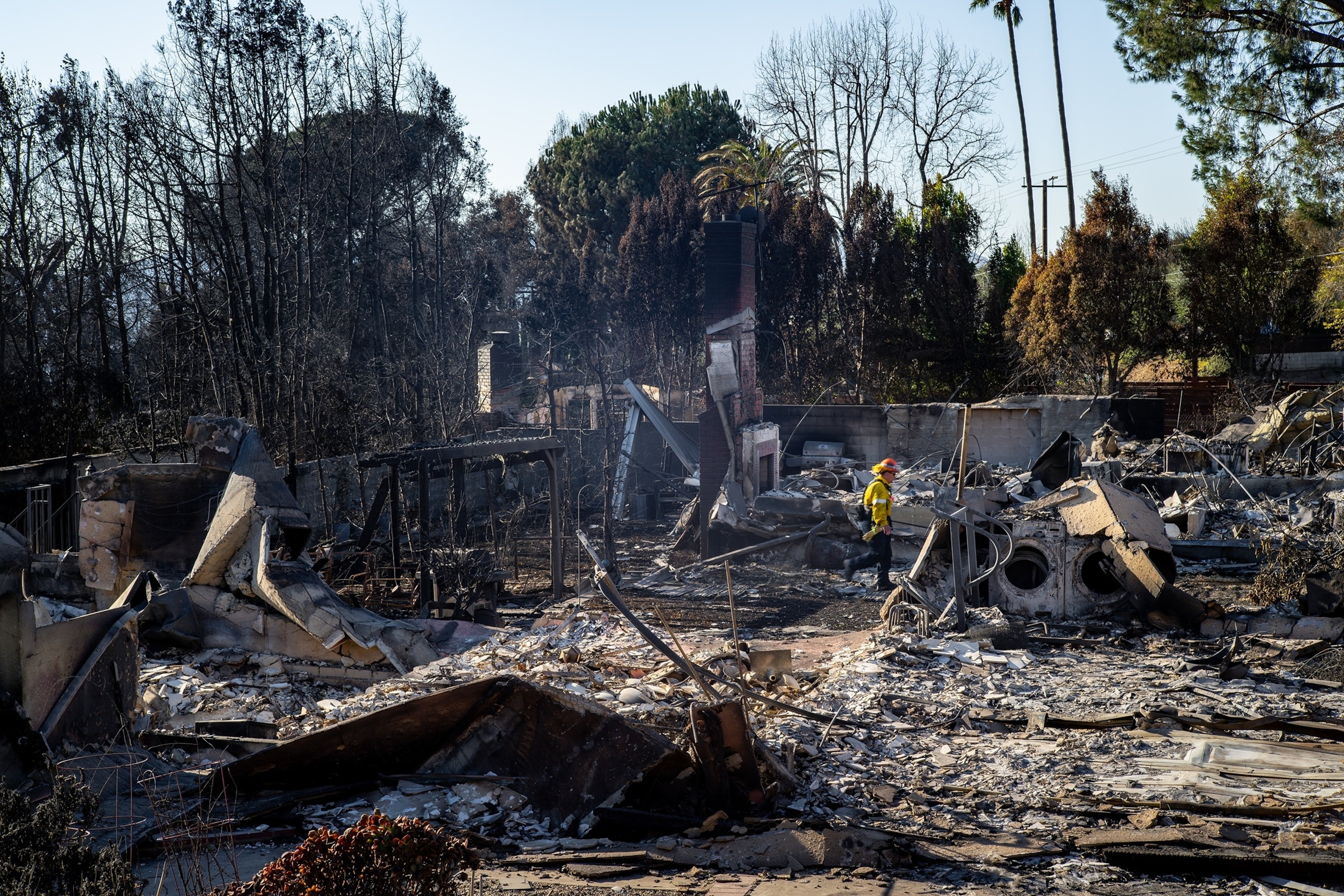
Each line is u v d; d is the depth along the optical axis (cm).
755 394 2225
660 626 1468
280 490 1307
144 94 3059
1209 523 1936
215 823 669
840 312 4044
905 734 854
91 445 2520
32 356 2941
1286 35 2392
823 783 736
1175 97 2572
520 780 720
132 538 1435
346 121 3981
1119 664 1070
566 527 2536
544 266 5931
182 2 2923
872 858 595
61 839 528
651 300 4247
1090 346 3528
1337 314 3359
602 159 5875
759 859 600
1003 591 1319
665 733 811
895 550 1884
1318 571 1188
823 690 985
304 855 462
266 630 1252
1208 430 3167
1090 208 3550
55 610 1389
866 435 2914
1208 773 724
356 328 3741
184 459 2344
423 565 1584
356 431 2570
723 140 5916
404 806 706
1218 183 2658
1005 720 879
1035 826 647
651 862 609
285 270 3550
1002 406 2769
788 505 1952
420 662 1218
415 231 4097
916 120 5022
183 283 3272
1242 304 3397
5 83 3109
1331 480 1994
